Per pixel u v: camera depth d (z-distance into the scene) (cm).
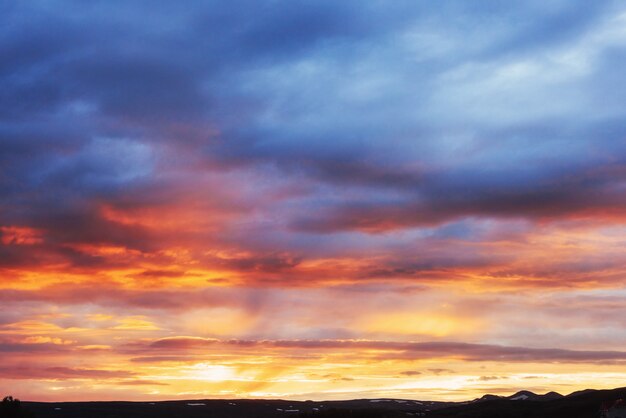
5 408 13088
